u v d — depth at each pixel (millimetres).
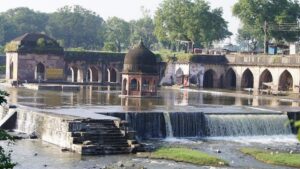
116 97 53938
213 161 30078
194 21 87188
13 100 47562
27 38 76750
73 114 36781
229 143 36656
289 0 85500
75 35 120500
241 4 84875
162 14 91062
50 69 77812
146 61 54344
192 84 78938
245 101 54562
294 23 82688
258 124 40656
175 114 39000
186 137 38938
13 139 18047
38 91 61750
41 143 34219
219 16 89438
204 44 99188
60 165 28422
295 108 46781
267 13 83938
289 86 72250
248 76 78938
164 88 74625
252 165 29953
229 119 40031
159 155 31109
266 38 82562
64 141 32906
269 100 56719
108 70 83875
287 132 41312
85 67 81500
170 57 82250
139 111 39281
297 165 30266
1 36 116062
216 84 80250
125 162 29484
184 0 90688
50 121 35031
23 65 75625
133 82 54594
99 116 35906
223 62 80062
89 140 32188
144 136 38188
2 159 17406
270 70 73062
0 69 96000
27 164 28422
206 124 39594
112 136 32750
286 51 81062
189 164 29594
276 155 32281
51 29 119500
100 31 122500
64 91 62594
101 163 29109
